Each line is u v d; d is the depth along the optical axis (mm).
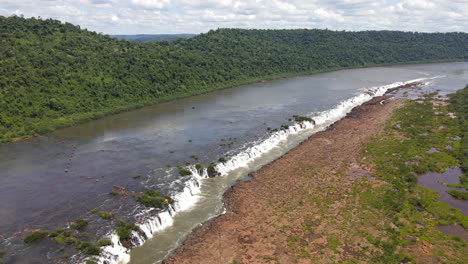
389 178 47594
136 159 55094
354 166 52375
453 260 30938
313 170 51469
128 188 45188
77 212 39312
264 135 67188
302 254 32781
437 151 57781
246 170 53406
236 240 35531
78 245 33281
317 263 31469
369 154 56812
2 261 31156
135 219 38000
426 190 44156
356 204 41156
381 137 65312
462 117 75000
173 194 43688
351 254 32406
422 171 49906
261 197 44219
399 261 31062
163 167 51875
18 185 45938
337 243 34094
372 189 44656
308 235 35656
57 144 62312
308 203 42000
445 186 45844
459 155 55031
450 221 37094
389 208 39969
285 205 41875
